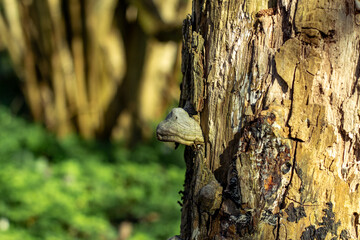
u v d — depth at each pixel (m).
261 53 2.11
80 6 6.55
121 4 6.64
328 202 2.10
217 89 2.15
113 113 7.07
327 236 2.10
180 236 2.26
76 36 6.72
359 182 2.10
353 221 2.11
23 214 4.39
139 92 6.93
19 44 6.95
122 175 5.66
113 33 6.77
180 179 5.68
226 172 2.14
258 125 2.09
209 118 2.16
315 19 2.08
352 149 2.10
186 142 2.17
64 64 6.82
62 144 6.55
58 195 4.77
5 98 8.67
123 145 6.96
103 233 4.39
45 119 7.21
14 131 6.88
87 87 6.98
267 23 2.12
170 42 6.53
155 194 5.27
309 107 2.08
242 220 2.11
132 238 4.29
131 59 6.87
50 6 6.50
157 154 6.53
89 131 7.13
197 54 2.18
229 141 2.14
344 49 2.08
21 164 5.86
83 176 5.54
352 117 2.09
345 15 2.08
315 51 2.08
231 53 2.14
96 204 4.97
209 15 2.17
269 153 2.09
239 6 2.14
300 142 2.09
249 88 2.12
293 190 2.10
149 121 6.99
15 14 6.84
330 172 2.10
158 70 6.96
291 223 2.10
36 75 7.11
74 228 4.39
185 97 2.24
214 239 2.14
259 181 2.10
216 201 2.13
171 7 6.05
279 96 2.10
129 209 4.96
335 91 2.09
